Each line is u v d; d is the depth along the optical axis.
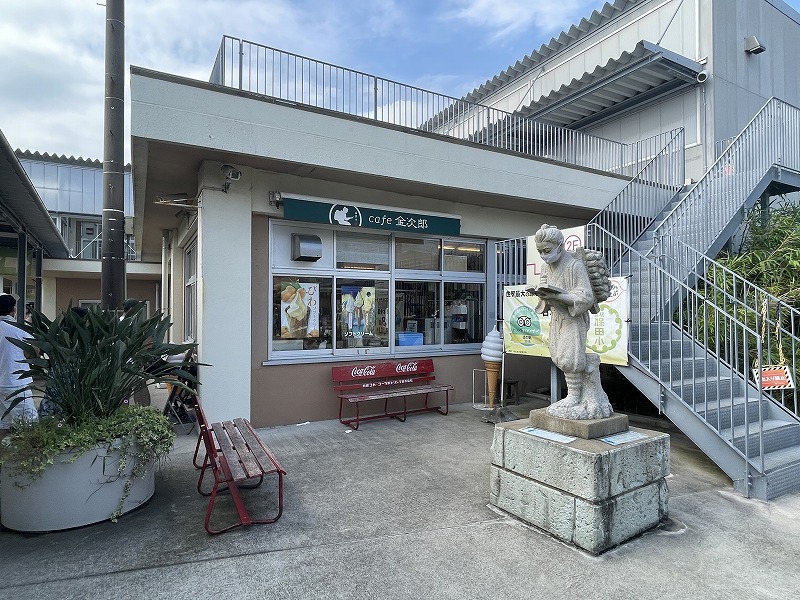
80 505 3.58
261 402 6.55
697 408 4.93
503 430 3.93
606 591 2.83
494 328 8.11
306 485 4.48
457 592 2.80
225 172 6.04
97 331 3.93
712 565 3.13
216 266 6.18
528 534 3.54
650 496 3.63
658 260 6.54
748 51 11.31
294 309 6.92
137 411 4.08
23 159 20.39
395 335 7.85
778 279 7.13
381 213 7.32
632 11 11.95
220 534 3.50
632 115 11.98
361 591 2.81
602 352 5.71
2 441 3.55
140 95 5.22
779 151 8.95
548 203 8.55
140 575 2.96
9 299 4.63
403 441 5.95
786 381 4.96
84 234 21.30
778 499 4.25
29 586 2.84
